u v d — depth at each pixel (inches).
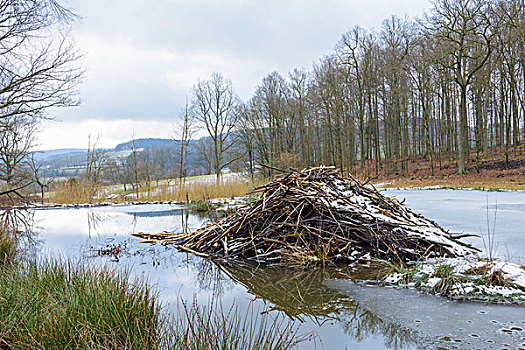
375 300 158.1
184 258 256.8
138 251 280.1
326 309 149.9
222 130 1322.6
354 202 280.2
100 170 1015.6
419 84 1289.4
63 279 153.5
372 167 1493.6
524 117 1208.8
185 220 465.1
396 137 1467.8
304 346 114.0
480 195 584.4
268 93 1539.1
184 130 1197.7
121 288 136.7
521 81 1146.0
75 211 633.0
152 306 126.6
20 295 132.0
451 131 1401.3
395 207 290.5
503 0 1006.4
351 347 112.7
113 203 762.8
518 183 776.3
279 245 258.5
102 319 112.9
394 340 117.3
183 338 103.3
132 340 105.0
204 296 171.2
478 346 110.4
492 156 1258.6
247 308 153.0
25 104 475.8
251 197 611.8
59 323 108.3
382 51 1379.2
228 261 247.1
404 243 237.1
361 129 1325.0
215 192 757.9
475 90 1226.6
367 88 1342.3
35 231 395.9
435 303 150.7
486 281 162.1
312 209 271.9
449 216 373.4
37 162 848.9
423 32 1132.5
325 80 1334.9
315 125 1595.7
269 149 1502.2
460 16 1046.4
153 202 745.6
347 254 232.7
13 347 98.7
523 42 1021.2
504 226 307.6
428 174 1174.3
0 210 679.7
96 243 316.8
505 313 135.3
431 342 114.7
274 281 196.4
